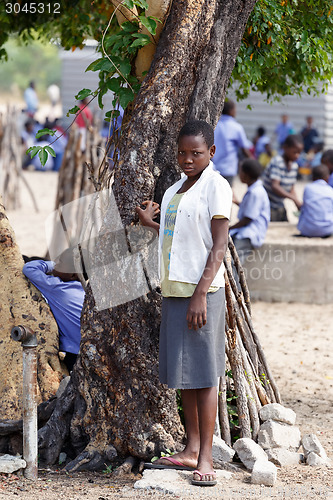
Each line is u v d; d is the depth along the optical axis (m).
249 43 5.36
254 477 4.07
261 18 5.20
